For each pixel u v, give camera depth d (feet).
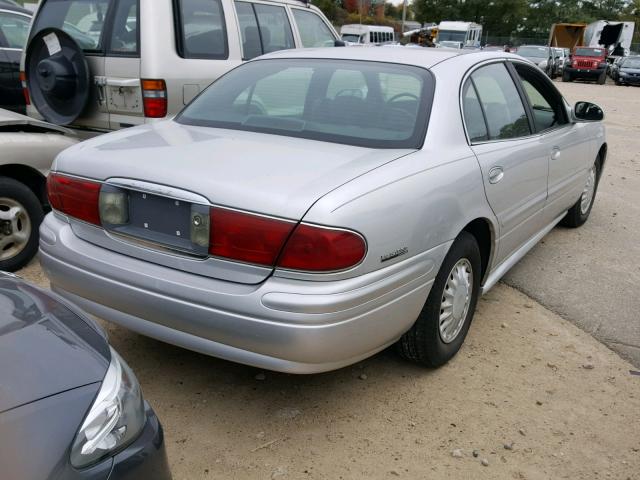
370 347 8.85
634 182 27.48
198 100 12.32
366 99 10.85
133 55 17.42
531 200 13.37
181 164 8.98
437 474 8.61
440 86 10.86
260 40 21.65
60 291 10.14
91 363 6.15
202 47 18.95
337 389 10.41
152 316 8.91
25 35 24.12
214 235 8.25
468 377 10.97
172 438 9.05
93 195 9.36
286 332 7.95
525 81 14.19
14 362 5.82
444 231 9.64
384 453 8.96
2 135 14.17
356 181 8.45
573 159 16.03
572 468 8.89
